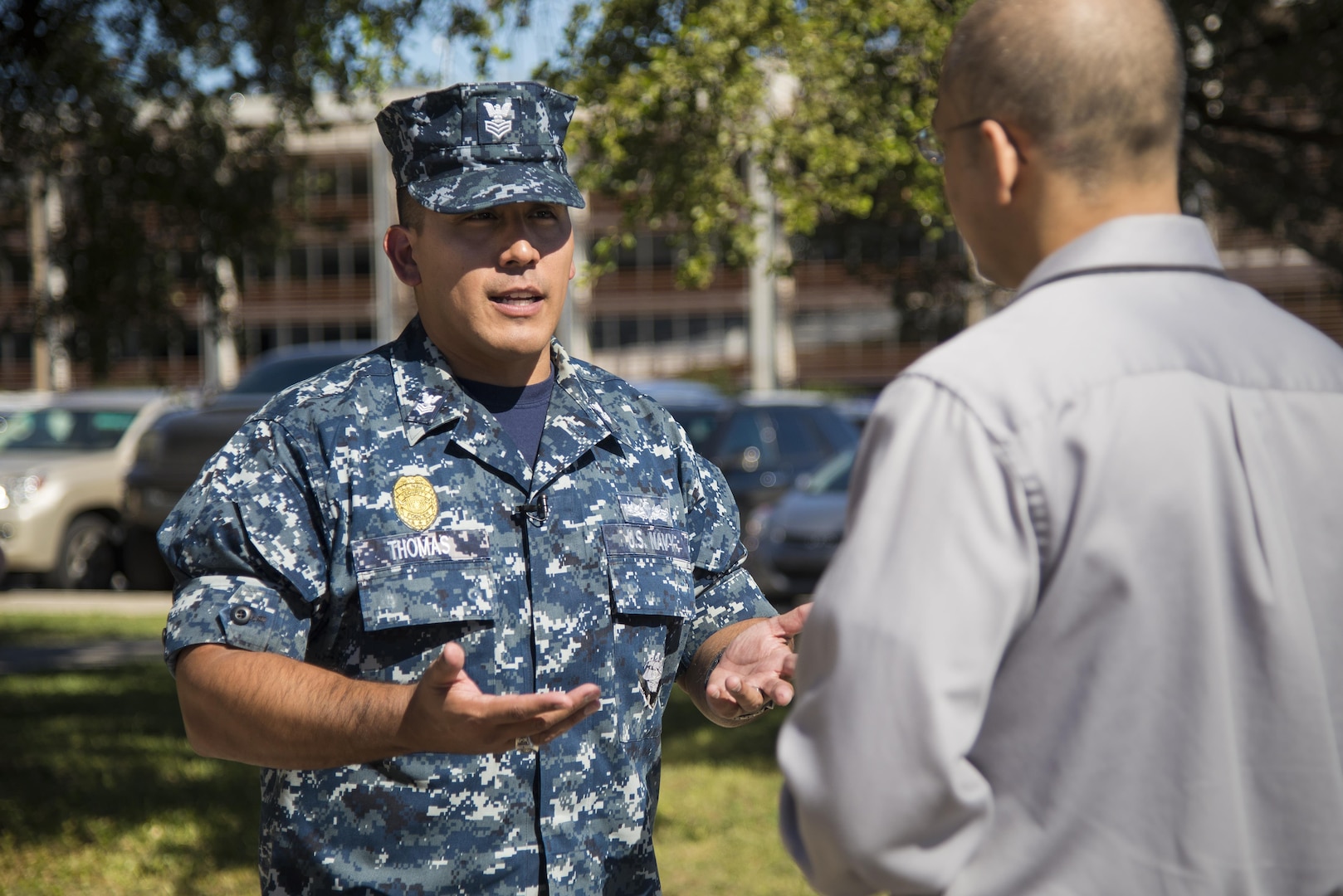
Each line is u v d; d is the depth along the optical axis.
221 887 4.25
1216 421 1.29
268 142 8.07
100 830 4.75
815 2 6.18
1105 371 1.28
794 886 4.23
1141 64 1.33
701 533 2.04
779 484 11.86
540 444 1.88
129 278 7.86
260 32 7.54
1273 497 1.29
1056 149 1.35
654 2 6.27
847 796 1.25
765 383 38.53
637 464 1.96
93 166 7.65
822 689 1.28
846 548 1.31
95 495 11.93
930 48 6.11
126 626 9.95
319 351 11.16
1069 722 1.25
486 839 1.73
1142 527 1.24
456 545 1.77
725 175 6.33
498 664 1.76
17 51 6.79
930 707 1.21
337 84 7.22
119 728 6.44
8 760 5.70
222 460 1.77
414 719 1.49
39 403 13.43
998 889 1.27
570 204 1.82
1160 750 1.24
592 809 1.79
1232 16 7.76
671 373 40.62
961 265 9.09
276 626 1.68
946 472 1.26
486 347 1.84
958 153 1.43
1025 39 1.34
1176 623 1.24
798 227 6.37
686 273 6.58
